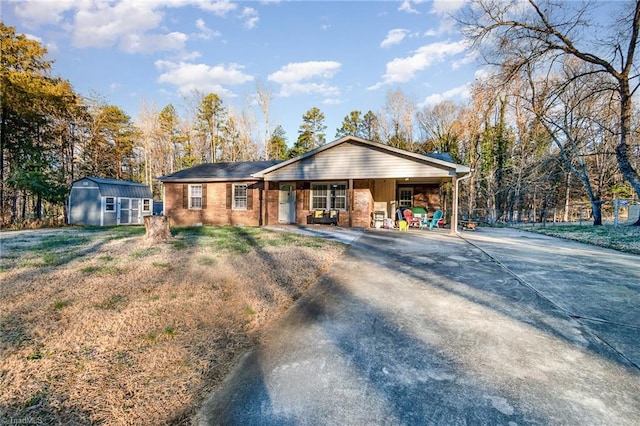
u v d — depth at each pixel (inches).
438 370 99.8
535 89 609.0
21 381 89.4
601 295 174.9
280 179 537.3
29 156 751.1
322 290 183.8
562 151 637.9
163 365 101.2
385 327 132.9
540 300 166.2
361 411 80.6
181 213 634.2
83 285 178.4
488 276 213.3
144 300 156.6
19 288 171.8
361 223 551.2
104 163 1104.2
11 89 670.5
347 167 502.3
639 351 113.6
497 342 119.1
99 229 533.0
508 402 84.1
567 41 464.8
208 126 1376.7
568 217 1045.2
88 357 103.6
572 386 91.8
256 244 325.1
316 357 108.7
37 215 759.1
